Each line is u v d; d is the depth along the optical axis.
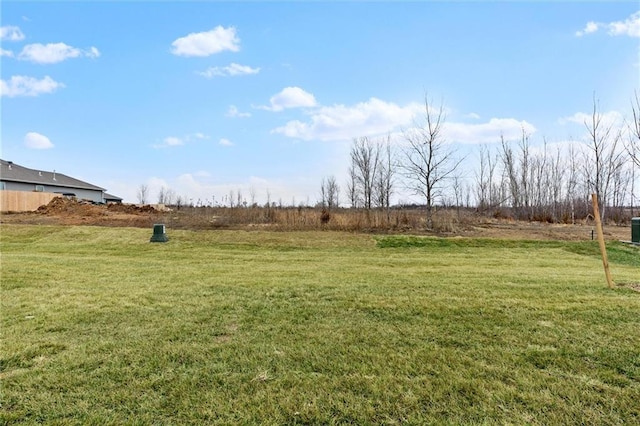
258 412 2.16
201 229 17.12
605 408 2.16
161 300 4.77
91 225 17.97
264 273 7.15
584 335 3.32
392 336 3.39
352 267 8.34
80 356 2.95
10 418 2.10
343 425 2.04
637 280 6.21
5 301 4.69
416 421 2.06
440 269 7.97
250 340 3.32
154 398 2.32
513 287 5.50
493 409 2.17
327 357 2.93
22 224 17.83
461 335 3.38
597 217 5.56
